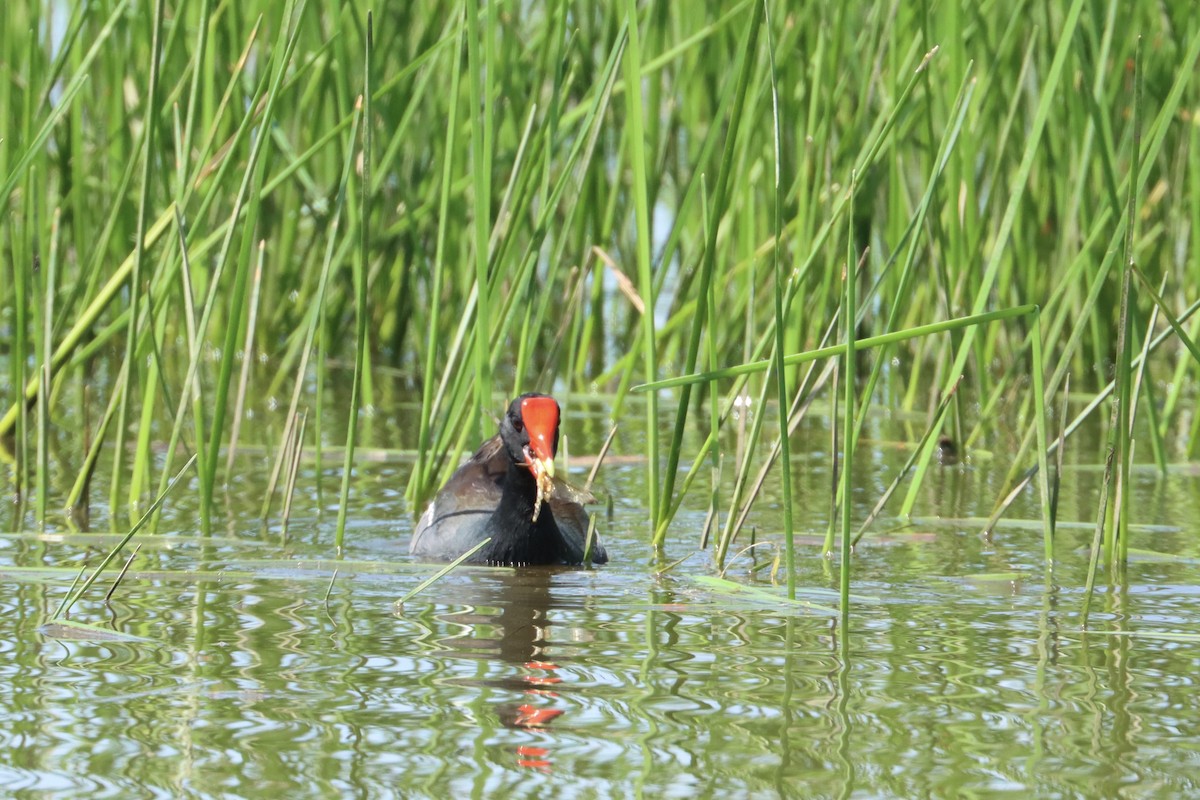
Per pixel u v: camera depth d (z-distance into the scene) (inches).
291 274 831.7
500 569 440.5
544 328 852.6
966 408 736.3
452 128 478.6
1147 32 705.0
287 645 341.1
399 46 707.4
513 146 664.4
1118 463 424.5
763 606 387.5
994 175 618.8
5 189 457.4
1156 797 251.1
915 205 732.0
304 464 609.3
